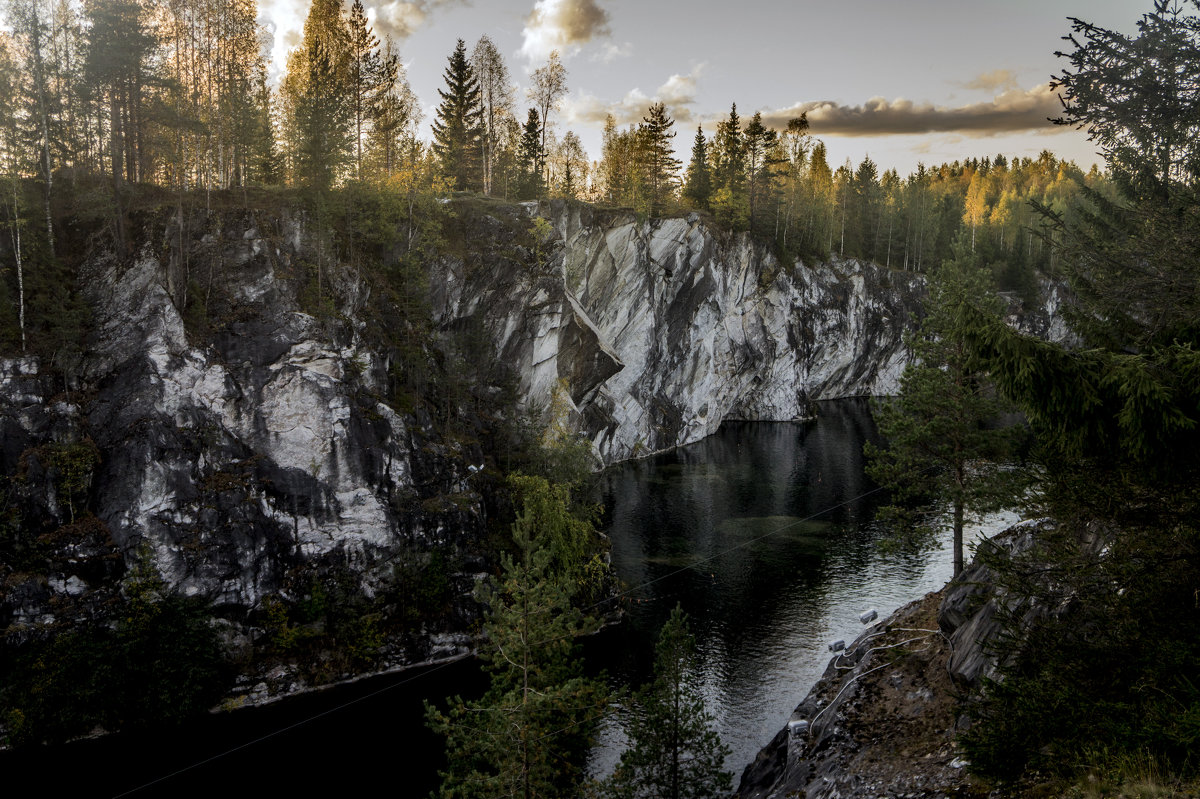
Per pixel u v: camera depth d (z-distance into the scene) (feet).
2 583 115.55
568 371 258.37
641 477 277.23
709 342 355.36
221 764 111.04
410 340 183.42
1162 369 36.68
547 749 69.21
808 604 160.76
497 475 180.96
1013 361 37.88
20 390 127.44
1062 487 44.96
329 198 180.65
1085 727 35.24
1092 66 46.11
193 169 190.08
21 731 109.81
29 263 139.44
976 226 480.64
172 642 120.98
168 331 140.97
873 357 460.55
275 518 139.44
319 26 222.69
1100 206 55.52
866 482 262.47
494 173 290.56
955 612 79.77
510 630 72.33
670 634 86.58
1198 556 38.83
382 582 145.48
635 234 301.84
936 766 55.42
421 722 122.52
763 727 115.03
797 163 417.69
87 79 151.33
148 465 130.41
